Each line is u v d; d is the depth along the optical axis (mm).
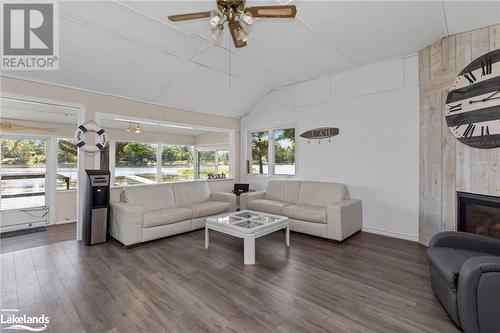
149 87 4277
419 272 2633
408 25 2885
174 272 2656
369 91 4086
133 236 3412
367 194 4125
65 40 3049
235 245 3520
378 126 3992
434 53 3289
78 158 3799
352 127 4289
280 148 5504
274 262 2912
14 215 4824
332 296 2180
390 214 3879
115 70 3717
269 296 2186
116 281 2459
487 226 2703
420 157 3531
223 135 7219
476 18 2645
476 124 2732
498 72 2566
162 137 7305
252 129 6004
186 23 2926
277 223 3230
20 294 2229
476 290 1564
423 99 3465
